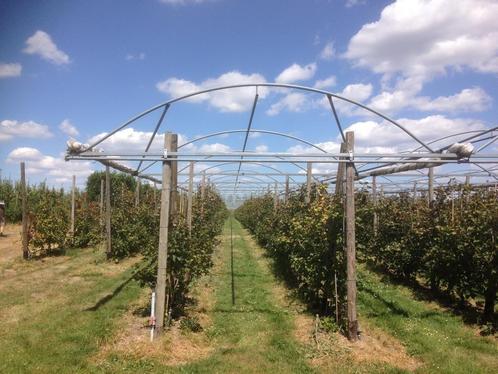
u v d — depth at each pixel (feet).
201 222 41.96
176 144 22.71
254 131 27.78
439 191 30.45
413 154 21.98
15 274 37.55
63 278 35.99
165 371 17.81
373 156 22.00
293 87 20.24
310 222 25.31
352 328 21.61
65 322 23.58
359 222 26.84
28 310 26.12
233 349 20.49
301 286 28.07
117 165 29.84
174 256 23.41
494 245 23.66
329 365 18.74
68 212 52.39
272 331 23.20
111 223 47.44
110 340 20.94
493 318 24.67
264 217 58.13
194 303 28.55
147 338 21.50
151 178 43.60
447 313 26.35
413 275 35.04
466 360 19.22
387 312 26.53
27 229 46.73
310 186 31.01
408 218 34.99
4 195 90.02
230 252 57.36
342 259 24.02
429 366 18.62
